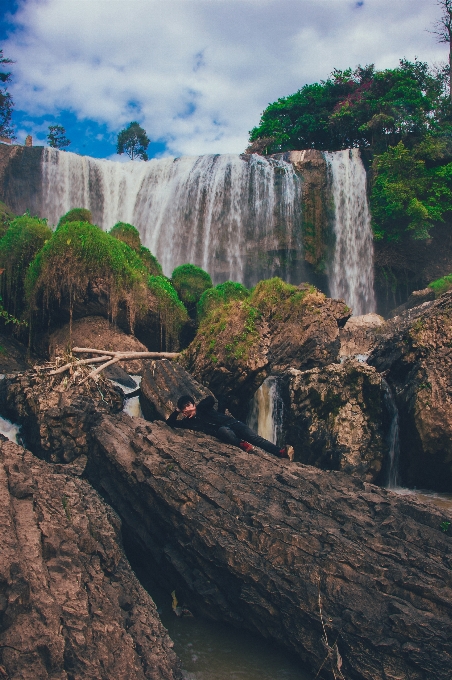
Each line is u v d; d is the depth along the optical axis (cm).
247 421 1208
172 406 942
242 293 1700
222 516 554
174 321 1571
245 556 509
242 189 2880
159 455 677
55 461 876
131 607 457
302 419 1097
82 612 389
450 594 441
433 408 1021
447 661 399
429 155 3067
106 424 757
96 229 1473
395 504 550
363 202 3103
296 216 2903
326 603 457
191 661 459
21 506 472
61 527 466
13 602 352
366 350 1788
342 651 434
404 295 3222
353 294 3050
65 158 2669
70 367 1009
